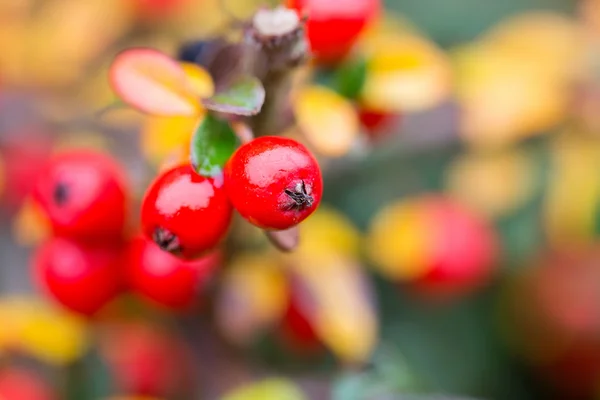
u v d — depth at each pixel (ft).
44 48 0.74
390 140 0.68
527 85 0.69
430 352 0.80
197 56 0.55
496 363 0.81
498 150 0.73
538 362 0.81
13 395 0.66
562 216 0.73
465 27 0.85
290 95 0.54
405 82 0.59
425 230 0.73
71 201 0.58
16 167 0.69
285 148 0.49
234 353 0.68
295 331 0.69
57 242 0.60
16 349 0.66
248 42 0.53
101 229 0.59
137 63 0.53
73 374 0.65
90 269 0.60
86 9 0.74
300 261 0.65
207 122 0.51
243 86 0.52
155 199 0.50
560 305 0.79
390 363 0.66
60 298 0.61
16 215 0.70
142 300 0.64
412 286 0.76
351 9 0.56
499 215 0.77
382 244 0.73
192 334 0.69
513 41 0.72
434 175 0.79
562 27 0.72
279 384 0.65
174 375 0.68
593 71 0.70
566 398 0.82
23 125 0.69
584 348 0.79
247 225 0.60
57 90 0.73
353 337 0.64
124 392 0.67
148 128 0.60
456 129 0.68
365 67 0.58
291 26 0.52
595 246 0.80
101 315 0.62
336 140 0.57
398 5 0.85
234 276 0.63
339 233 0.67
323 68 0.58
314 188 0.48
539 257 0.80
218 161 0.50
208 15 0.74
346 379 0.64
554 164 0.72
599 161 0.72
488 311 0.82
